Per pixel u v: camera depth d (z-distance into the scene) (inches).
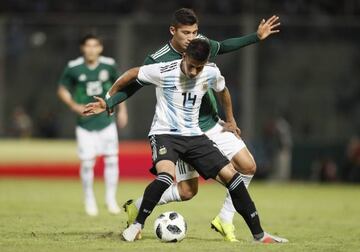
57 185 2719.0
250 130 3083.2
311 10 3435.0
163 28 3016.7
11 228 1334.9
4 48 3085.6
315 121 3129.9
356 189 2839.6
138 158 3021.7
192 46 1045.8
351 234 1350.9
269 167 3110.2
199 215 1701.5
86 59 1715.1
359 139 3115.2
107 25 3024.1
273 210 1930.4
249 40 1146.0
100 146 1712.6
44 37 3085.6
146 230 1314.0
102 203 2043.6
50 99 3110.2
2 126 3093.0
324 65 3127.5
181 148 1101.1
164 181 1083.9
